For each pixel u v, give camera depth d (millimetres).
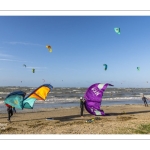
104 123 11055
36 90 11727
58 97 39062
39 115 15281
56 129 10078
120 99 35219
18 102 11664
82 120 12289
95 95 13391
